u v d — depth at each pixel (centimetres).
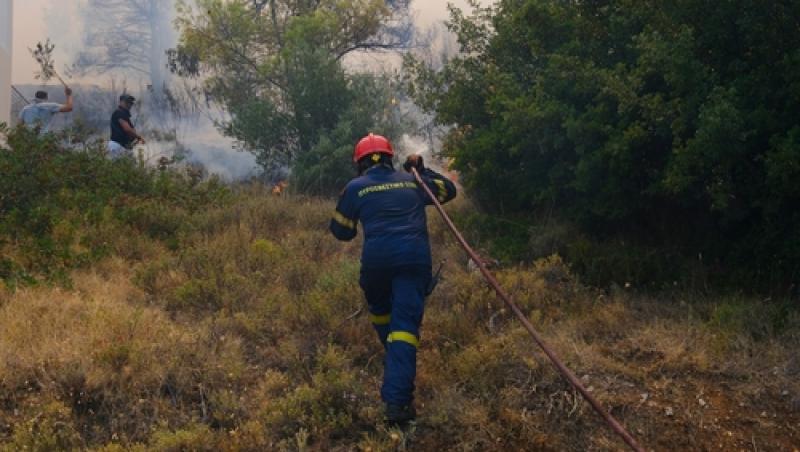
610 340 503
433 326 524
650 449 409
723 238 620
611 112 627
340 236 465
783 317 499
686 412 428
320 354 485
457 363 468
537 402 436
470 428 415
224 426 425
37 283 559
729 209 581
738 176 567
